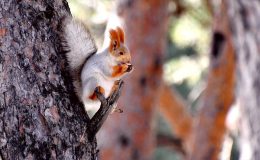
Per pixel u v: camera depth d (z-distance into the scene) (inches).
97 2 712.4
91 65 240.8
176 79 778.8
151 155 663.1
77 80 239.8
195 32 772.6
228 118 637.9
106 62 242.5
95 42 246.4
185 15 747.4
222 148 664.4
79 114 230.5
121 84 241.8
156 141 732.0
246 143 394.6
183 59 790.5
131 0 646.5
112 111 241.3
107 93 243.8
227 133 683.4
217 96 636.1
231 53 618.2
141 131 649.6
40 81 224.1
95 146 234.2
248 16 379.6
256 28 377.4
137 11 645.3
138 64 645.9
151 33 649.0
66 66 234.1
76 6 722.2
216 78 631.2
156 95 655.8
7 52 222.1
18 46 223.6
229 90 631.2
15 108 219.3
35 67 224.5
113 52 244.8
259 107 380.5
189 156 700.0
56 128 222.2
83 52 241.0
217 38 623.5
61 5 238.7
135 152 649.0
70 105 228.5
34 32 227.1
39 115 221.0
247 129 391.5
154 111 661.3
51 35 231.6
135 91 645.9
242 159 398.0
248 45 382.9
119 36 248.7
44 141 219.5
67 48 236.1
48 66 227.3
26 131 218.7
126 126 646.5
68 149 223.3
